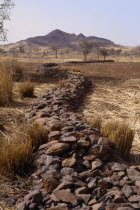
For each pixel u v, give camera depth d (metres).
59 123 4.92
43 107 6.65
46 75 14.41
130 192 3.12
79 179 3.46
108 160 4.17
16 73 12.73
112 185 3.36
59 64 25.73
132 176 3.57
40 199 3.08
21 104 7.78
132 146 5.29
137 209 2.81
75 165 3.77
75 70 19.30
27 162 4.00
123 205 2.83
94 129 4.91
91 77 15.99
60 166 3.77
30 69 17.61
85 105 8.62
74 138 4.23
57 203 3.00
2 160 3.90
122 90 11.58
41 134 4.54
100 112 7.73
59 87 10.82
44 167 3.69
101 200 3.00
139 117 7.32
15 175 3.88
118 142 4.66
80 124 5.00
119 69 22.05
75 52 170.88
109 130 5.05
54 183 3.29
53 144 4.25
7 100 7.57
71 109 7.25
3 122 5.89
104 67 23.81
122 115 7.46
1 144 4.32
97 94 10.62
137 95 10.40
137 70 21.23
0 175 3.79
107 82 14.16
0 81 7.98
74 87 10.16
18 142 4.25
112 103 8.91
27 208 2.99
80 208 2.82
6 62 10.38
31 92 9.02
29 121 5.55
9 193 3.45
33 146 4.41
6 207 3.16
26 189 3.54
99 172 3.61
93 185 3.28
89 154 4.10
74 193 3.15
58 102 6.92
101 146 4.17
